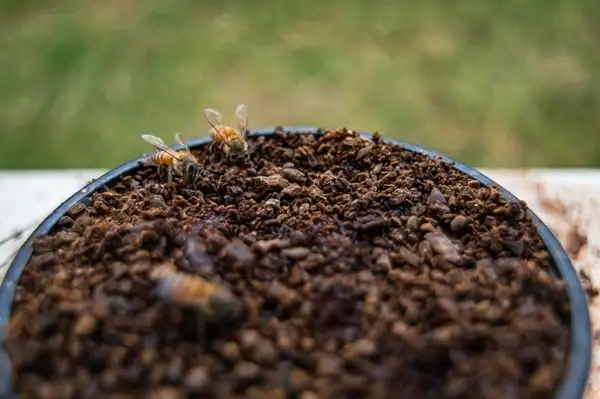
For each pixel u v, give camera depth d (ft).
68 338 0.38
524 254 0.44
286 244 0.44
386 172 0.53
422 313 0.40
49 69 1.26
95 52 1.30
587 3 1.45
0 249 0.64
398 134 1.12
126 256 0.42
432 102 1.19
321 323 0.39
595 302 0.58
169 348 0.38
